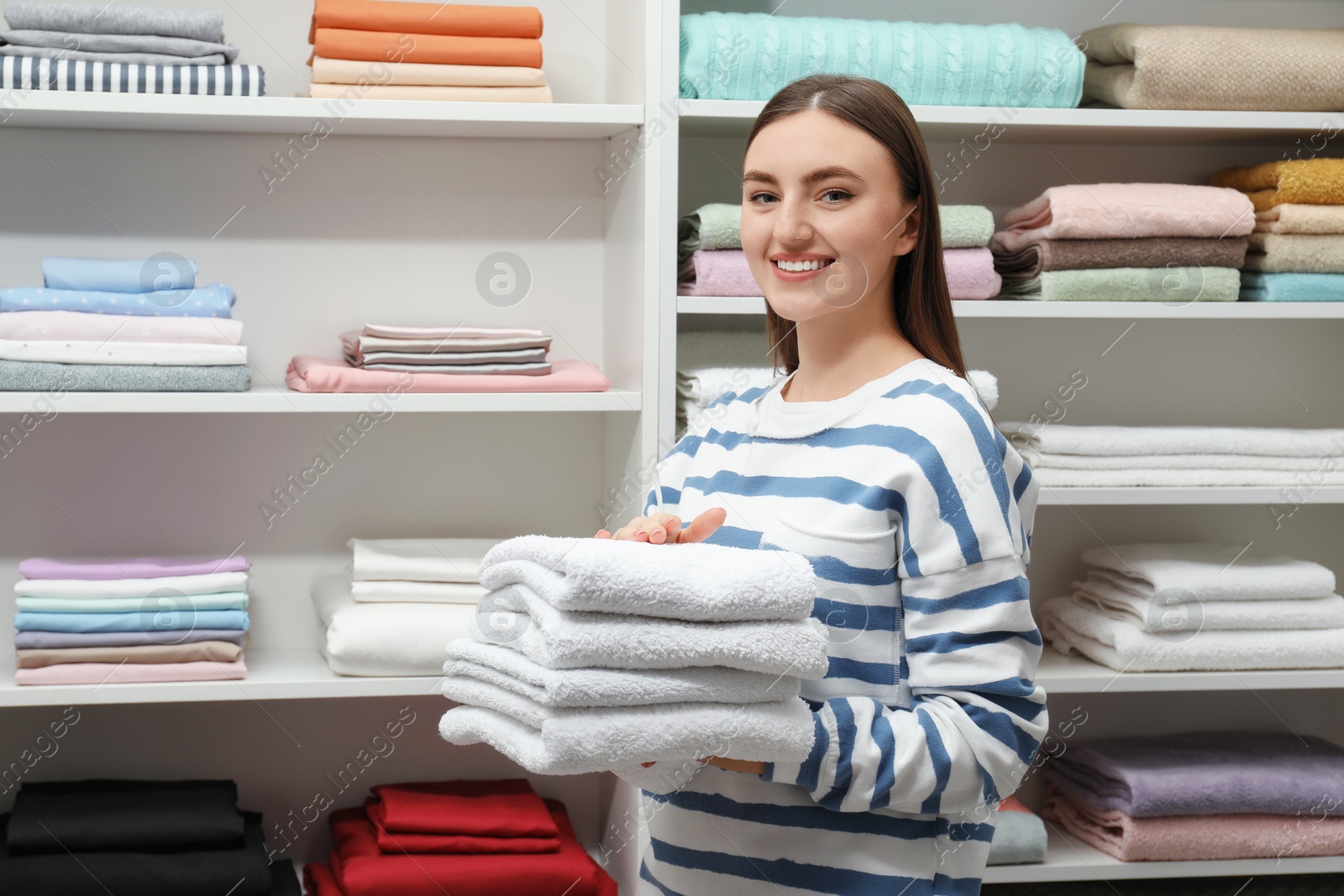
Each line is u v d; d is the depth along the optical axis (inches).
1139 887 61.4
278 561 61.1
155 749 60.5
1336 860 57.9
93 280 52.7
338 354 60.6
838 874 31.1
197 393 51.4
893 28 54.8
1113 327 65.8
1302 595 58.3
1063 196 55.5
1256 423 67.5
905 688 31.8
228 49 52.8
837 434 32.9
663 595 27.3
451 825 55.3
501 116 52.2
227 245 59.1
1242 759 60.1
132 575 53.0
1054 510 66.1
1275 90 56.4
